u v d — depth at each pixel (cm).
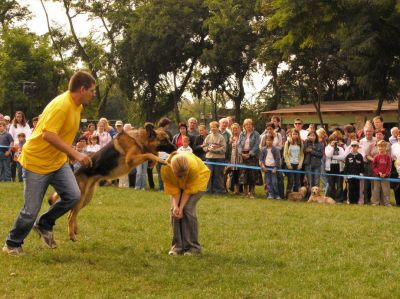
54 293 536
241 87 4312
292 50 2638
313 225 945
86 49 4766
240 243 786
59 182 664
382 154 1341
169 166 692
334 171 1420
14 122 1667
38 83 4388
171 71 4488
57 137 624
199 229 891
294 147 1448
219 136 1498
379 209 1209
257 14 3962
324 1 2411
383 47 2411
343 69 3553
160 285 573
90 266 637
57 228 855
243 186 1523
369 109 3519
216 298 529
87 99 650
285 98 4425
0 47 4450
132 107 4894
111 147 775
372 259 689
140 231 863
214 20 3934
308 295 541
